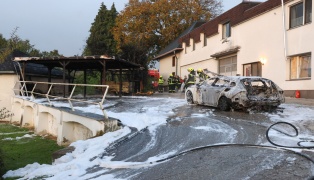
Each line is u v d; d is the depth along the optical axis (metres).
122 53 32.47
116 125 10.38
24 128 18.33
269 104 12.88
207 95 14.77
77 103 17.64
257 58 21.83
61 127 13.25
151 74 38.84
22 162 10.06
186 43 34.47
